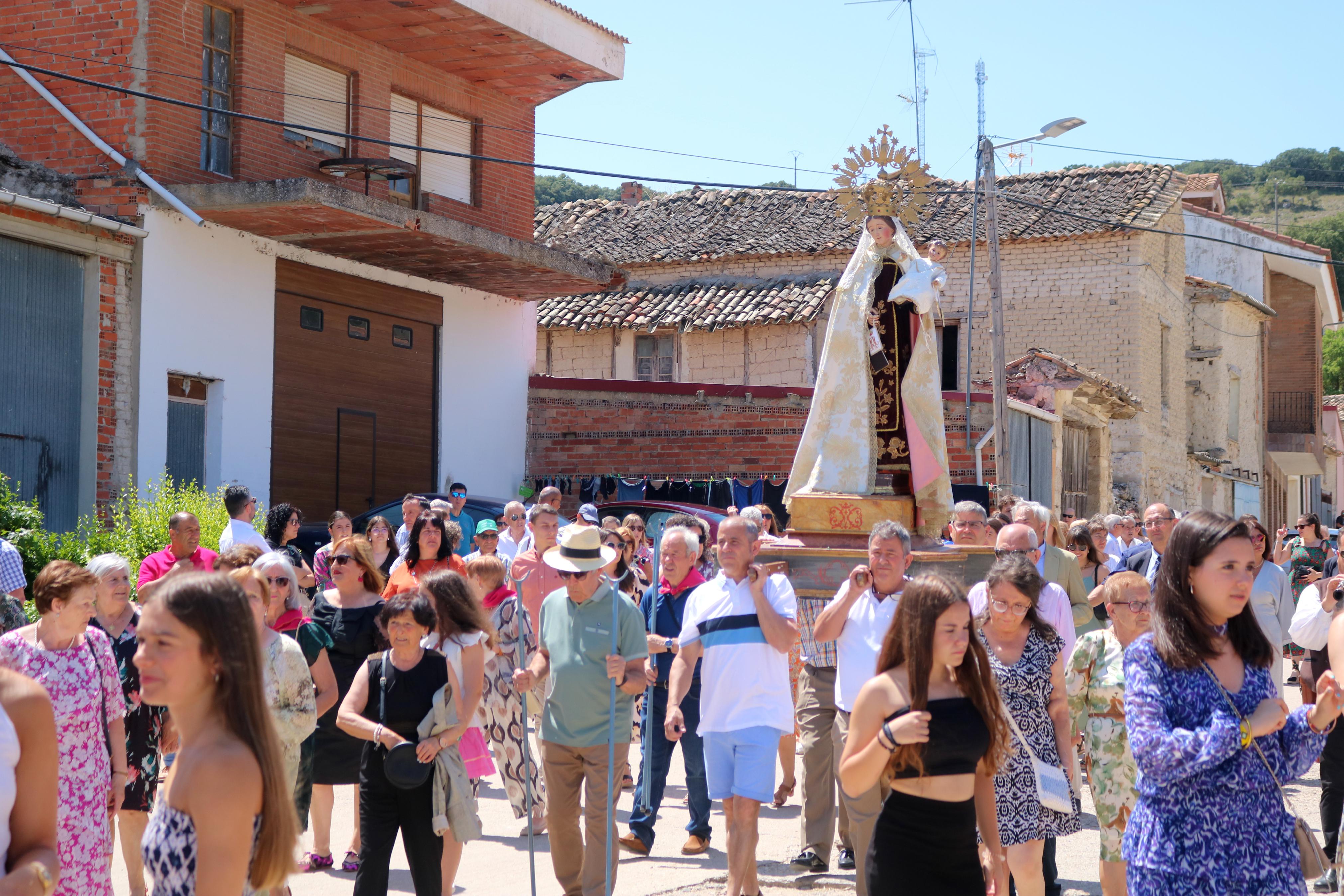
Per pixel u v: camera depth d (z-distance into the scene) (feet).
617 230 93.35
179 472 48.52
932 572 15.46
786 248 84.99
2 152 44.83
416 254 54.54
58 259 44.68
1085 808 30.66
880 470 33.55
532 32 55.42
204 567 30.58
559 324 82.84
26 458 43.37
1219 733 13.89
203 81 48.98
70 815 17.52
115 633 22.62
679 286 85.71
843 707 21.88
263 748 11.67
